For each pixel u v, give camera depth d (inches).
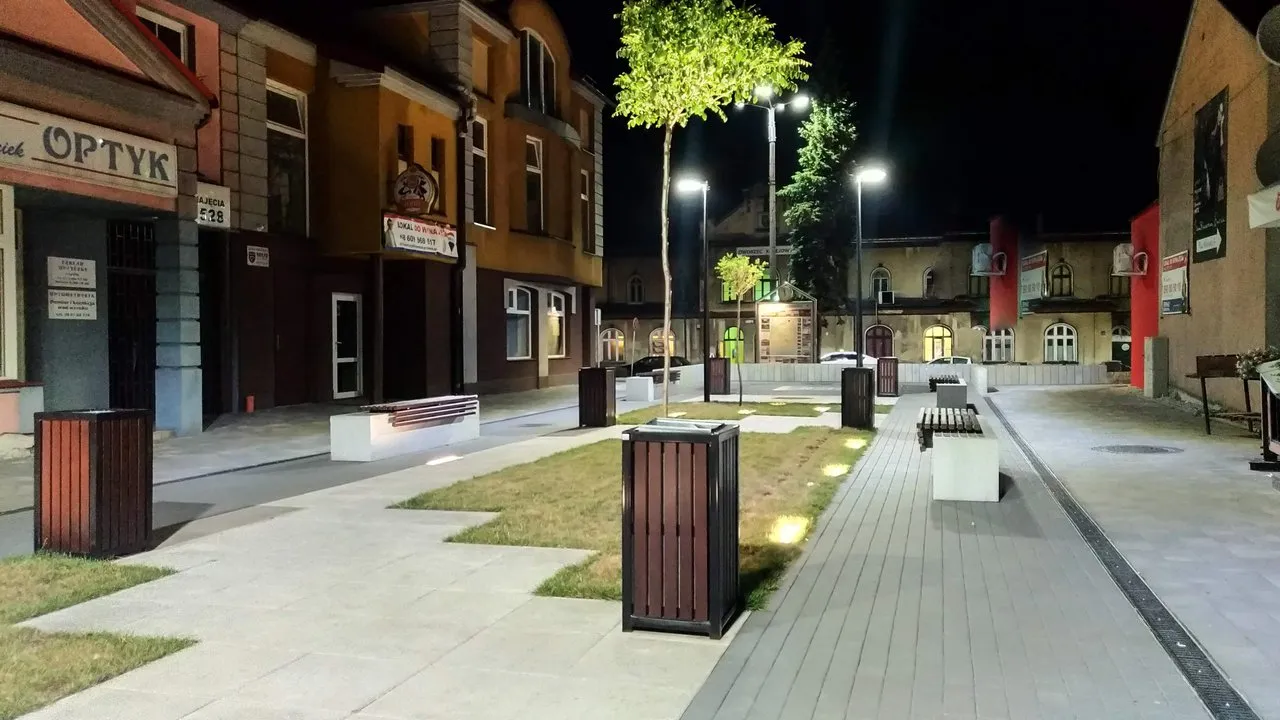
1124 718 167.3
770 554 290.0
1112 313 1961.1
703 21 468.1
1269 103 688.4
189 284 627.5
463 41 992.9
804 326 1424.7
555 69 1259.2
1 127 477.1
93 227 607.5
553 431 679.1
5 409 540.4
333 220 866.8
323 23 974.4
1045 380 1295.5
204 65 732.7
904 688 182.4
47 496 295.0
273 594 252.7
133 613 236.1
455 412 607.2
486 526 336.5
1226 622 225.1
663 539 216.4
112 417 295.9
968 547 304.8
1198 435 632.4
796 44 488.7
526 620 228.5
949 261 2054.6
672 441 215.0
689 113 494.0
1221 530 330.6
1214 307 816.9
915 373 1331.2
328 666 197.2
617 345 2228.1
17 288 556.1
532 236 1170.6
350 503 388.8
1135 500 390.9
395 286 960.9
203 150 735.7
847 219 2044.8
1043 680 186.2
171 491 419.8
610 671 193.0
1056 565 280.5
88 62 526.6
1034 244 1994.3
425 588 257.8
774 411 828.6
